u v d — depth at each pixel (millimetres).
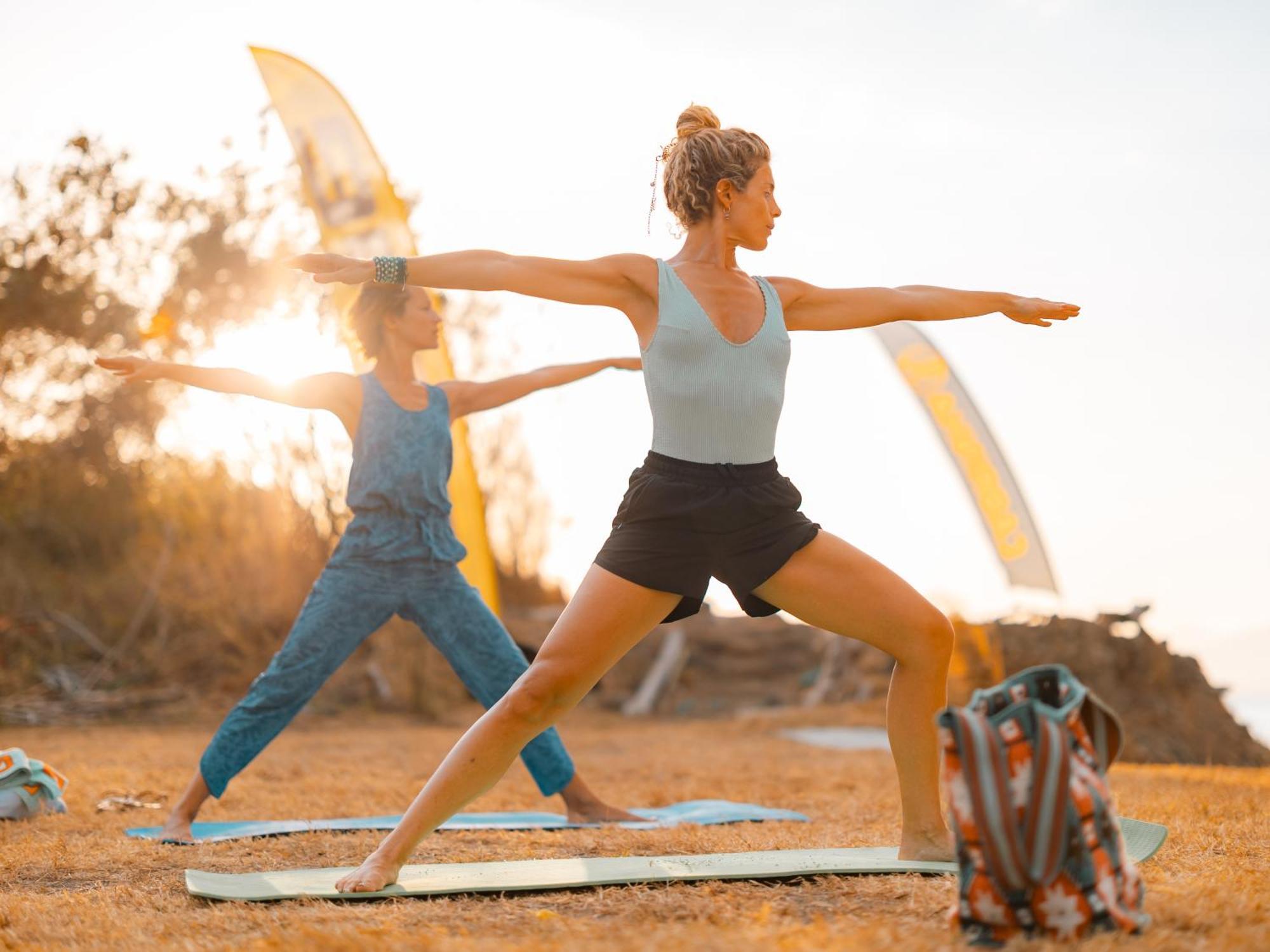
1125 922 2580
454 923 3010
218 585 15148
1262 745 12062
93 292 15094
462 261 3352
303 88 7754
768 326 3482
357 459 4973
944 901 3061
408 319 5031
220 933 2977
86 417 16062
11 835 4957
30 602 15133
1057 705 2795
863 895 3225
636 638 3426
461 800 3443
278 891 3416
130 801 5848
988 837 2568
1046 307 3725
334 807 6016
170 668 14625
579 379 5398
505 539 21500
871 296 3705
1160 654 12555
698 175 3568
